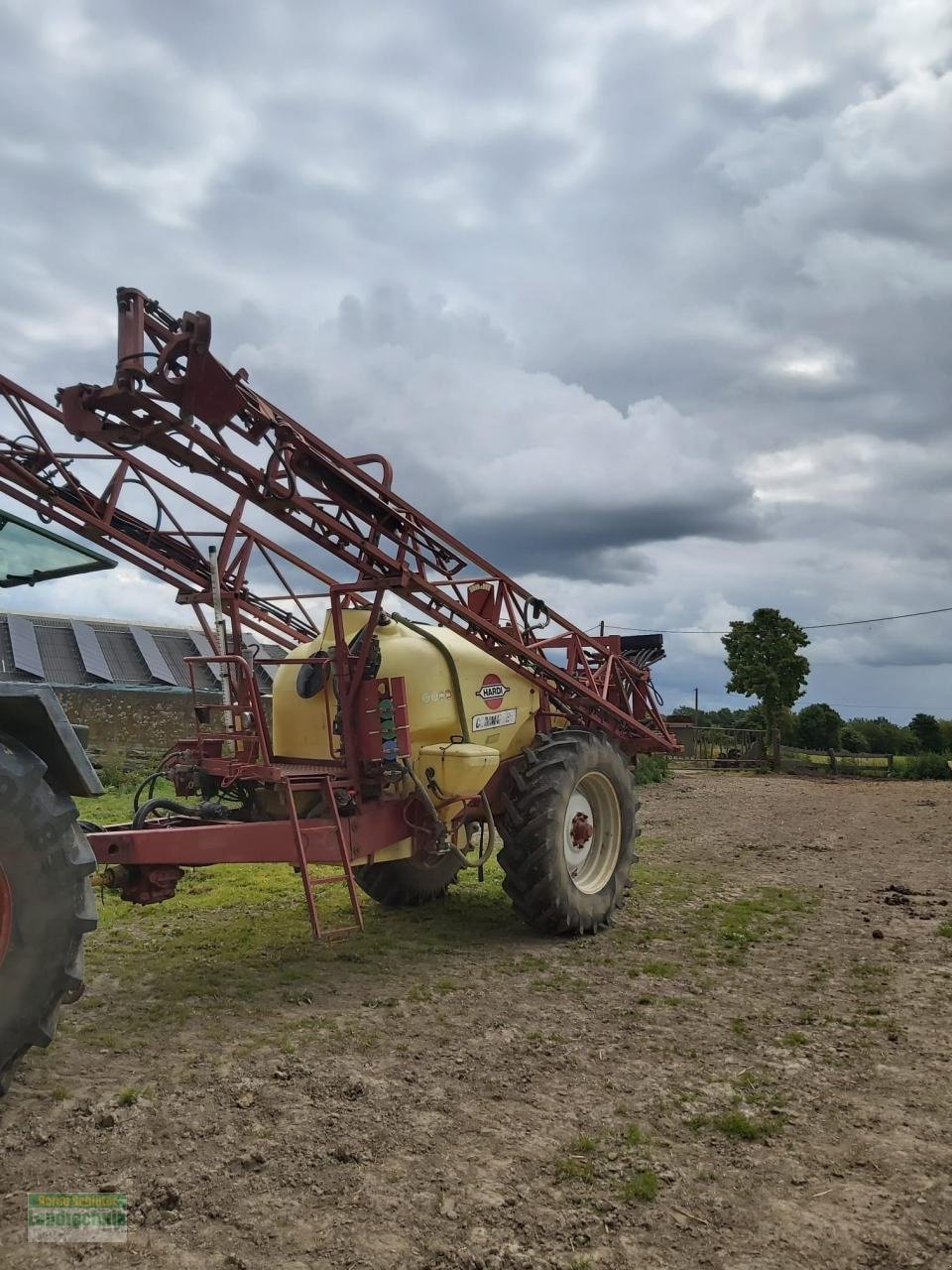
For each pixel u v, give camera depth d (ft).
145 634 50.60
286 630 20.79
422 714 18.72
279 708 19.42
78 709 43.70
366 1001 14.78
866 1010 14.29
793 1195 8.88
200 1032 13.29
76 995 10.78
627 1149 9.75
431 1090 11.26
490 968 16.74
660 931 19.62
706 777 68.69
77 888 10.35
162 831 14.48
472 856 24.35
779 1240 8.12
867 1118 10.53
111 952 17.43
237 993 15.06
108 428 15.55
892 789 59.67
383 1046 12.80
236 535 19.06
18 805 9.99
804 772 79.92
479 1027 13.60
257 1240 8.02
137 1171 9.21
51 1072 11.72
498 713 20.21
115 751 42.83
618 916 20.98
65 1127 10.16
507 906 22.13
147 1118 10.40
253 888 23.36
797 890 23.98
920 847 31.94
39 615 48.42
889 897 22.67
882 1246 8.04
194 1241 8.02
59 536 13.15
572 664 22.02
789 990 15.39
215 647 18.17
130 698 44.86
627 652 24.90
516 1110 10.71
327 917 20.58
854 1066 12.09
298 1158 9.50
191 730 45.93
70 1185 8.94
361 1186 8.96
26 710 10.63
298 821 16.67
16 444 17.56
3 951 9.84
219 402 15.06
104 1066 11.97
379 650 18.44
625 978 16.15
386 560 17.47
